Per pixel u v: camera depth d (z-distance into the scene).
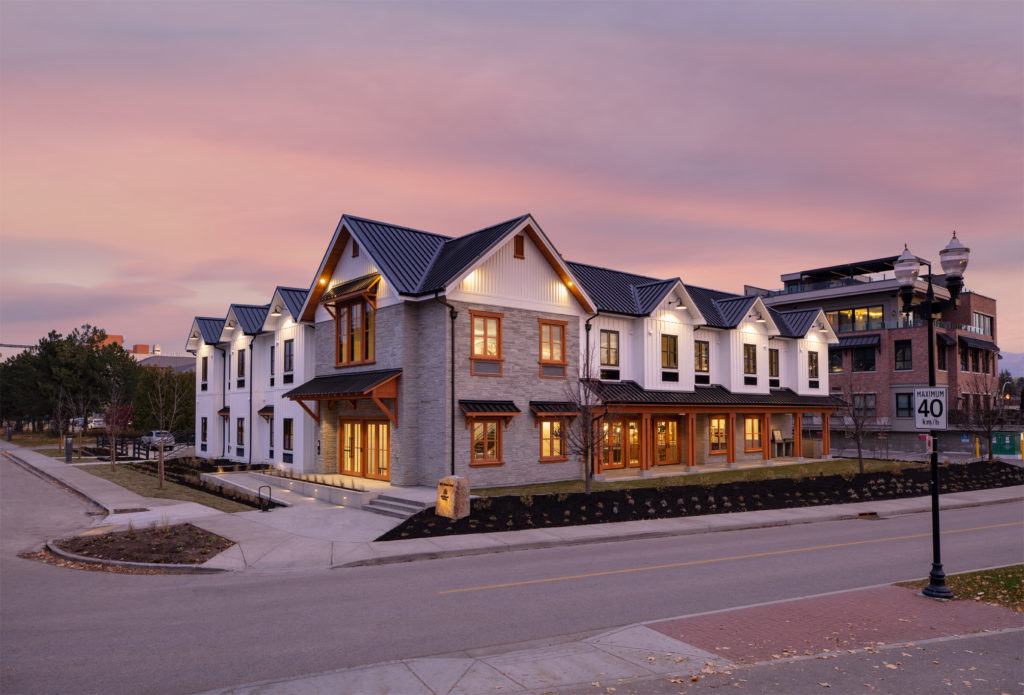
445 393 23.33
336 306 28.30
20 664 8.31
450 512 18.64
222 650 8.80
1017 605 10.87
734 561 14.64
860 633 9.40
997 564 14.46
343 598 11.51
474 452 24.03
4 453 50.06
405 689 7.35
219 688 7.50
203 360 42.47
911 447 53.88
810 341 40.28
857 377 58.09
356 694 7.21
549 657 8.39
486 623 10.02
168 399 51.06
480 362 24.38
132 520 19.66
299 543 16.30
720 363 35.16
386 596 11.64
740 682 7.53
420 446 24.33
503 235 24.50
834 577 13.11
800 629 9.55
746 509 22.39
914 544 16.86
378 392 23.72
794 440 38.62
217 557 14.77
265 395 35.38
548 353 26.77
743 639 9.10
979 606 10.83
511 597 11.53
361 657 8.55
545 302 26.77
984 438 47.69
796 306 64.56
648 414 29.27
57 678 7.85
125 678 7.84
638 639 9.08
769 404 35.00
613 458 31.30
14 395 72.00
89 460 41.94
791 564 14.32
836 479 27.34
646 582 12.63
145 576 13.40
